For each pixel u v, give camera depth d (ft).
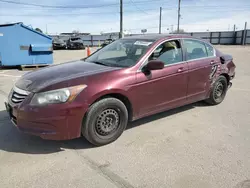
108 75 10.55
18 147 10.62
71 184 8.10
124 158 9.78
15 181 8.23
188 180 8.33
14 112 9.80
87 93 9.75
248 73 31.04
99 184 8.10
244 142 11.23
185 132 12.32
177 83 13.14
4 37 33.30
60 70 11.50
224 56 16.67
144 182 8.23
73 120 9.62
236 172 8.80
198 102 17.43
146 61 11.82
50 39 36.99
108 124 10.77
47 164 9.32
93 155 10.02
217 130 12.60
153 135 11.93
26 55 35.35
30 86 9.92
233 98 18.74
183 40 13.96
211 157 9.86
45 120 9.27
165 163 9.41
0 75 29.81
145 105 11.93
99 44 123.44
